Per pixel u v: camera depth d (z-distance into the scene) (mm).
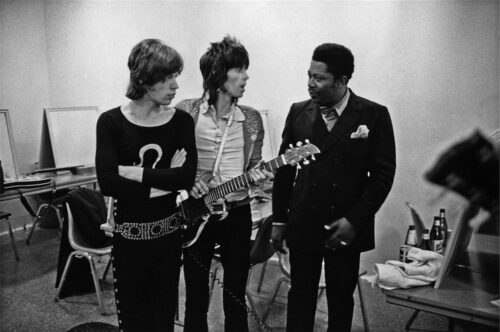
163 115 1847
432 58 3123
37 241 4684
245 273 2258
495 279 1859
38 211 4809
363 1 3346
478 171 313
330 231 1914
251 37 3955
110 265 3586
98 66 5070
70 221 3145
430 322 2740
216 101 2158
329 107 1881
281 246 2119
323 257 2018
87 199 3279
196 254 2182
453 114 3088
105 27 4930
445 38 3059
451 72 3062
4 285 3551
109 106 5109
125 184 1760
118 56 4922
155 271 1921
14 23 5023
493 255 1959
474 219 324
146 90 1761
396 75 3271
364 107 1842
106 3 4867
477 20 2936
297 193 1991
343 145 1851
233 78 2076
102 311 3049
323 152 1890
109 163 1765
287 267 2713
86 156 5070
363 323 2758
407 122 3258
